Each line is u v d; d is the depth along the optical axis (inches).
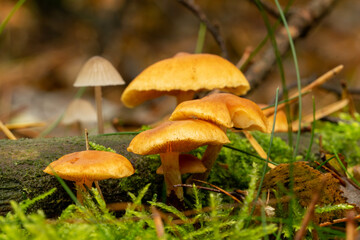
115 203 13.1
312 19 24.0
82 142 13.8
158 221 10.9
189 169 12.8
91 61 16.0
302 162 12.2
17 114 29.4
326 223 12.2
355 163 16.6
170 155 12.7
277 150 15.8
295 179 12.5
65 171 11.5
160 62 14.7
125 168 11.8
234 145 15.1
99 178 11.8
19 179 12.4
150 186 13.4
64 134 22.9
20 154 12.9
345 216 12.4
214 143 12.5
